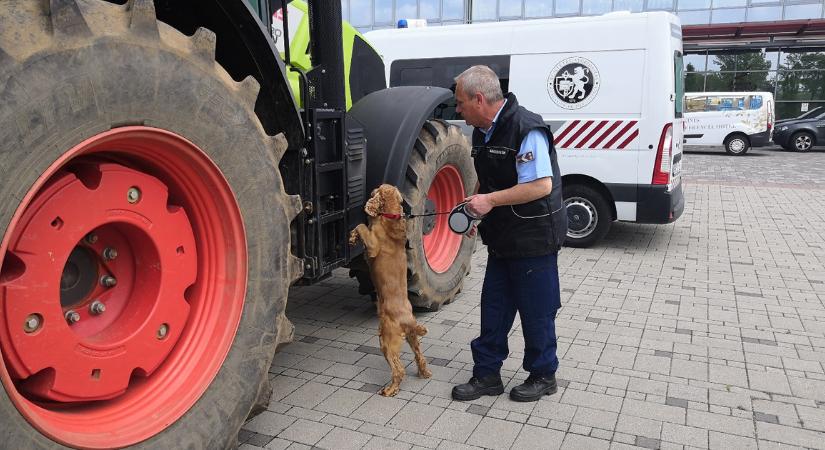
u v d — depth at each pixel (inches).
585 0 925.8
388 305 138.6
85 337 85.7
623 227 345.1
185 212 97.5
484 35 308.7
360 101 177.3
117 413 89.9
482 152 133.0
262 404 109.4
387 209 135.5
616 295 220.7
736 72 965.2
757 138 775.7
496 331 139.4
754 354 167.2
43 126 71.4
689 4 920.3
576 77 286.8
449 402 138.7
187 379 97.0
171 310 94.8
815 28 856.9
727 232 329.4
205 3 104.7
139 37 81.5
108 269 90.0
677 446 121.7
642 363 161.0
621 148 280.4
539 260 132.3
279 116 120.7
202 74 91.1
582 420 131.4
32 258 75.4
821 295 220.1
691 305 209.3
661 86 271.1
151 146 87.9
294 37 156.1
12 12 68.6
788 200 432.5
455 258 204.2
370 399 139.6
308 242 131.5
